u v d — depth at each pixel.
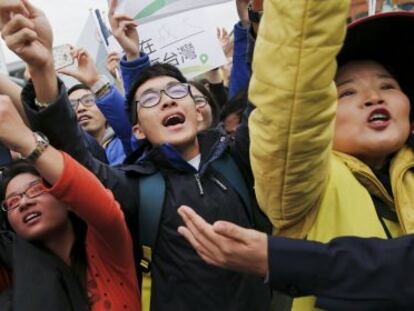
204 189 1.80
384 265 1.01
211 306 1.67
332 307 1.02
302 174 1.12
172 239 1.72
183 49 3.27
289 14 0.99
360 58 1.41
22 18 1.51
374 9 3.25
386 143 1.31
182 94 1.97
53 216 1.74
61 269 1.71
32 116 1.62
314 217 1.28
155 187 1.78
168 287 1.71
